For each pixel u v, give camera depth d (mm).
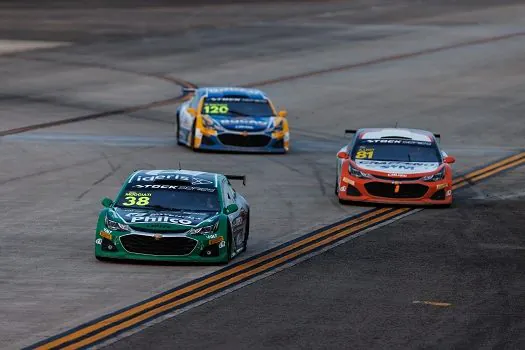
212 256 70688
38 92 173375
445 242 81875
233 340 53312
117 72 196375
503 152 133625
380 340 53812
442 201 97000
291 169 117875
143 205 73000
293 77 194625
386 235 84000
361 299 62812
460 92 182375
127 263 71188
